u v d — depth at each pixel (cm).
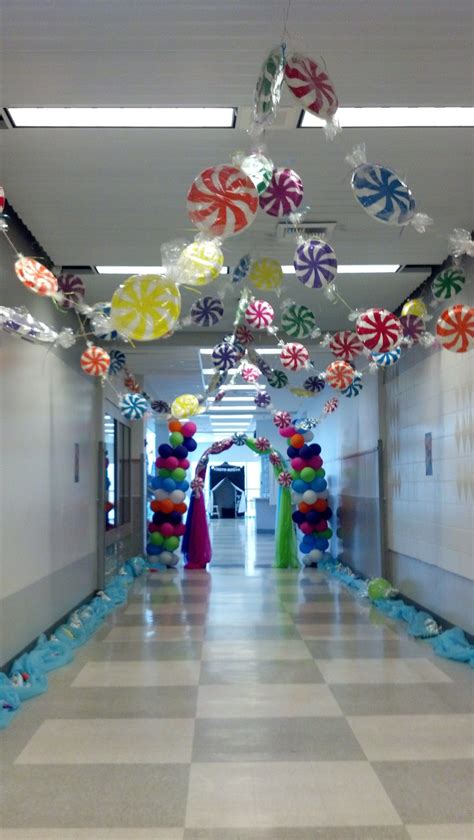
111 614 876
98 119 431
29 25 345
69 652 648
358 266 723
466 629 661
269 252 672
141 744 427
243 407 1911
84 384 909
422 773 380
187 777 377
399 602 884
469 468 653
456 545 690
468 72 387
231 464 3747
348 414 1291
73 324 827
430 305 747
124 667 614
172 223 601
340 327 1007
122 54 368
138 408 898
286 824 323
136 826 322
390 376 984
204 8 333
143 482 1438
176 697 524
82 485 895
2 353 557
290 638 726
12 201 555
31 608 636
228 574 1277
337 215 585
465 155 484
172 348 1061
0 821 329
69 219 591
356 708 494
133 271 732
